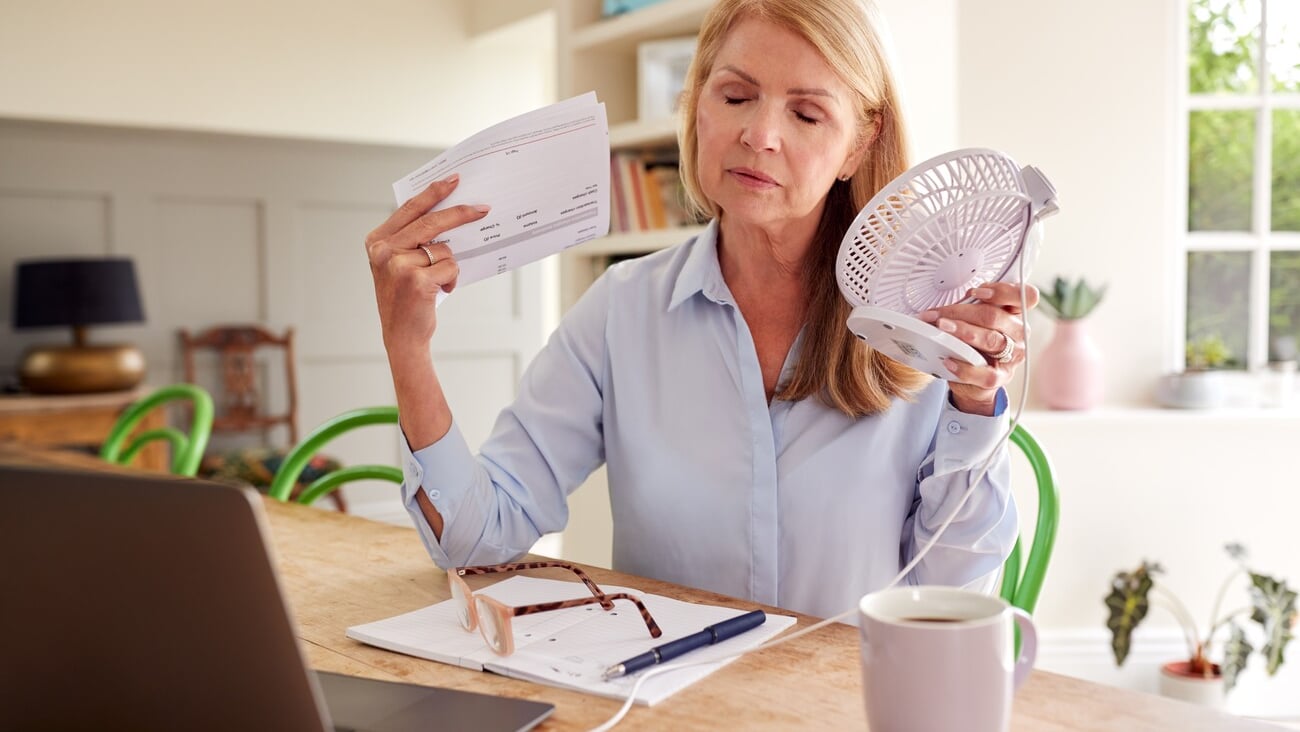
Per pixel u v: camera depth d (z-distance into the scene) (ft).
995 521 3.79
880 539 4.14
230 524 1.98
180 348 15.58
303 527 4.79
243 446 16.11
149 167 15.21
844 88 3.78
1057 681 2.76
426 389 3.74
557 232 3.52
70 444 13.30
